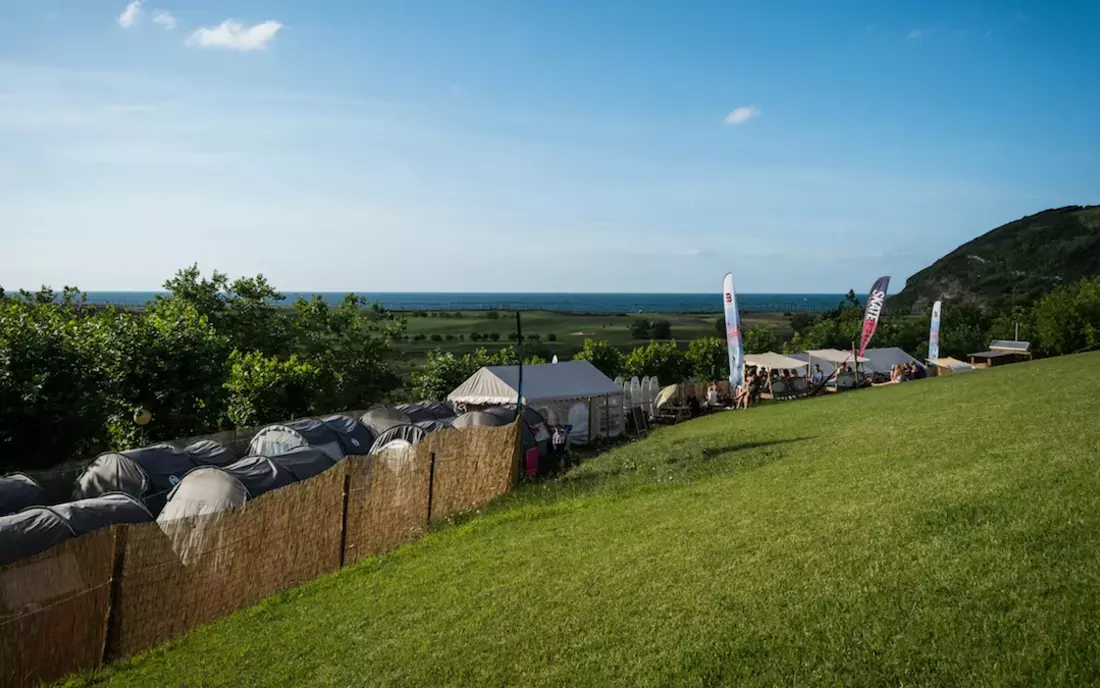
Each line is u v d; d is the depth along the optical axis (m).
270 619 10.34
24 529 11.51
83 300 29.06
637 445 24.39
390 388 42.16
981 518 8.07
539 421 26.34
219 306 36.59
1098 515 7.36
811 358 44.69
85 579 9.41
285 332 38.06
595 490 15.91
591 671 6.62
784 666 5.94
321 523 12.70
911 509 8.95
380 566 12.20
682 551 9.31
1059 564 6.46
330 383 36.81
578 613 7.96
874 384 40.94
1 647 8.52
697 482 14.72
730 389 37.38
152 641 10.09
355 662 8.01
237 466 17.00
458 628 8.26
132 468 17.48
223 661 8.89
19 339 20.72
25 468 20.17
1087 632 5.36
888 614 6.32
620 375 46.44
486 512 15.34
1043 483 8.83
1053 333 53.34
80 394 21.27
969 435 13.60
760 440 19.45
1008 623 5.74
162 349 24.11
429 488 15.12
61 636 9.12
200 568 10.73
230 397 27.06
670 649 6.66
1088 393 16.72
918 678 5.39
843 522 9.08
